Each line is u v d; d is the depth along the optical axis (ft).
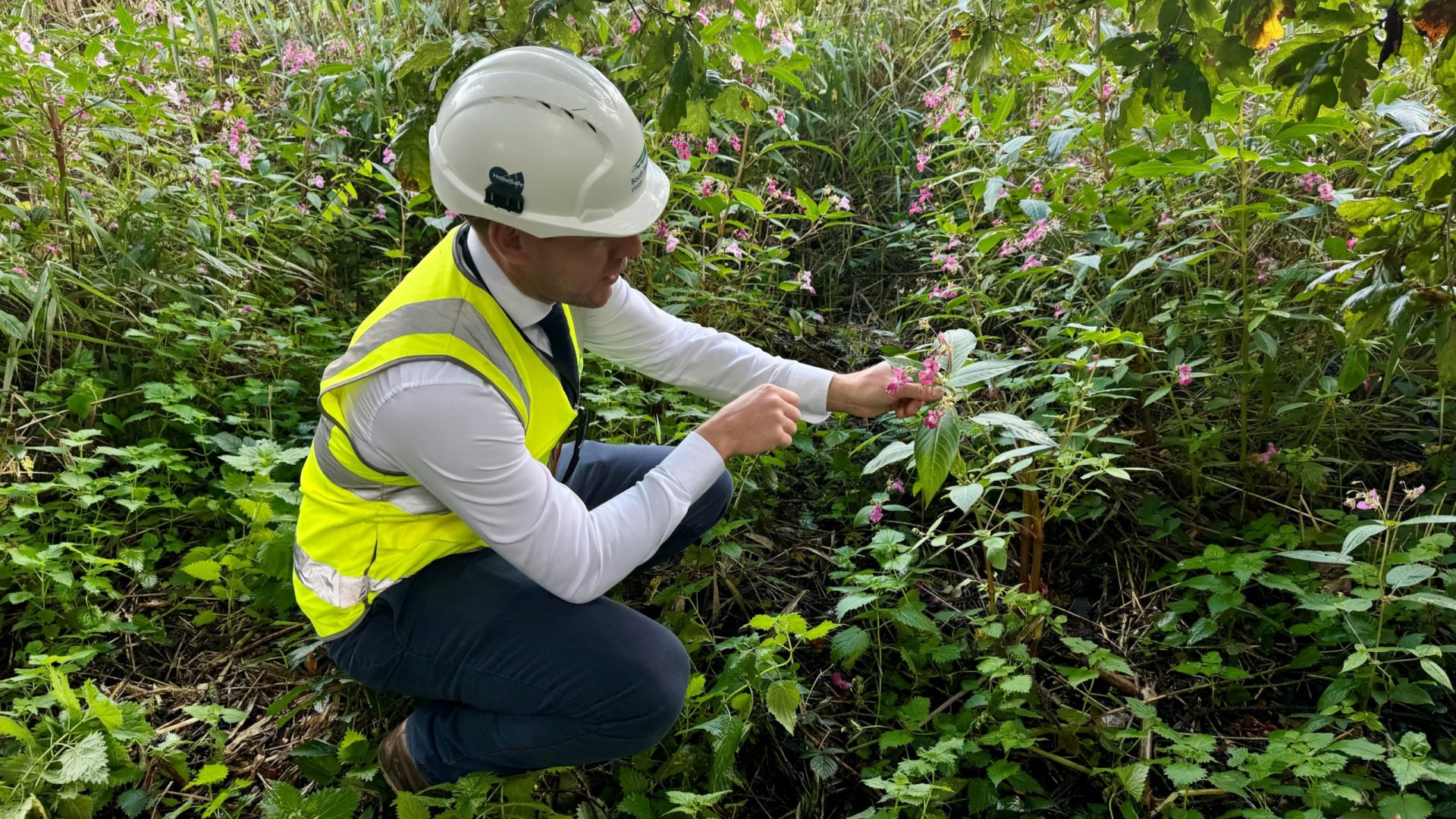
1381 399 8.53
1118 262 9.34
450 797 5.88
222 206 10.78
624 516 5.35
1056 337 8.34
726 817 6.26
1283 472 8.33
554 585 5.10
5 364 9.39
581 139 4.49
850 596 6.70
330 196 11.42
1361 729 6.41
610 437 9.06
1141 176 7.66
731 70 10.02
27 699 6.22
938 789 5.77
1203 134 7.90
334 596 5.57
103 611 7.73
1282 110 5.79
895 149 13.57
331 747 6.43
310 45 14.37
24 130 10.46
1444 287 6.12
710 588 8.05
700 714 6.43
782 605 8.02
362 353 4.91
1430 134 5.98
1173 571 7.74
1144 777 5.67
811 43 12.87
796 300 12.11
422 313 4.88
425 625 5.50
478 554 5.66
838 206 11.68
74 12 14.78
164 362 9.59
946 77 13.44
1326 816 5.70
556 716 5.38
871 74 14.42
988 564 6.95
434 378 4.74
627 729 5.38
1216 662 6.74
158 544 8.29
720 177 9.78
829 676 7.29
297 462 8.01
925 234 11.27
